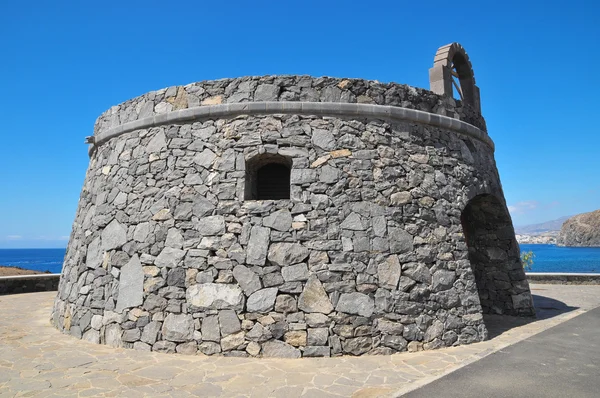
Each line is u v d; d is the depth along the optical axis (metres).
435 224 7.29
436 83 8.75
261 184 8.22
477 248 10.09
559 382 4.93
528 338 7.12
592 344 6.71
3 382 5.07
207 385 4.98
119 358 6.12
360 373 5.40
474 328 7.07
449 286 7.05
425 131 7.86
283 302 6.33
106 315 7.10
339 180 6.89
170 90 7.80
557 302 11.48
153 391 4.79
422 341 6.53
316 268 6.46
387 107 7.46
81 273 7.93
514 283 9.52
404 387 4.80
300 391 4.77
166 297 6.66
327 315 6.30
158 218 7.07
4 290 14.46
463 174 8.11
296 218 6.68
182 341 6.40
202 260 6.64
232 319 6.34
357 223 6.74
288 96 7.27
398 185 7.17
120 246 7.35
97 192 8.30
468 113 8.98
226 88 7.46
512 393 4.59
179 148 7.37
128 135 8.10
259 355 6.17
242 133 7.12
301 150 6.98
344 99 7.37
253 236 6.63
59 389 4.84
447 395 4.54
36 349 6.62
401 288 6.64
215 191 6.93
